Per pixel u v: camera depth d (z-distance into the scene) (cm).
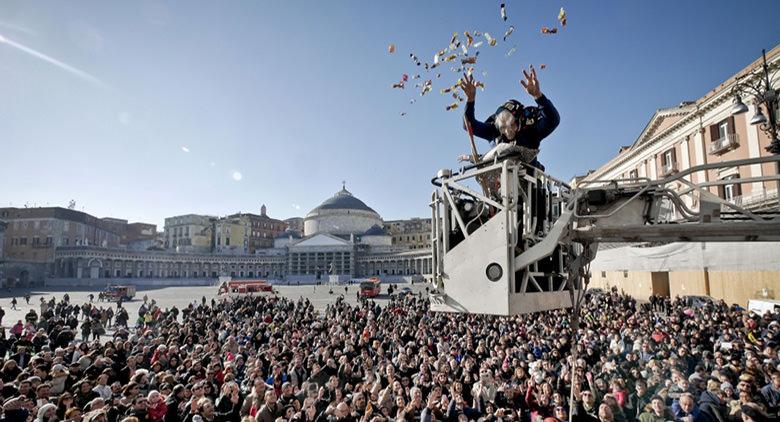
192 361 1073
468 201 430
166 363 1145
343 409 749
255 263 11850
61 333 1532
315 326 1795
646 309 2389
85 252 8631
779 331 1221
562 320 1680
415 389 830
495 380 955
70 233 9075
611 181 465
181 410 780
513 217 366
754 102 1185
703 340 1235
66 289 7306
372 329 1661
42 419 676
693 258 2253
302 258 11669
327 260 11531
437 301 395
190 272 10881
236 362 1177
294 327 1758
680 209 436
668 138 3466
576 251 487
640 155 3944
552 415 836
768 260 1886
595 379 936
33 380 830
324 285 8931
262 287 6159
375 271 11781
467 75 430
